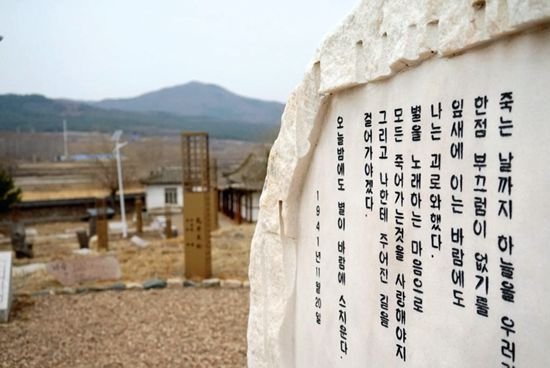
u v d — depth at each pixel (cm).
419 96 237
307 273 353
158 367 584
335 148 313
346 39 285
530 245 184
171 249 1363
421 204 239
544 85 177
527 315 185
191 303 833
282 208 366
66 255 1394
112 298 868
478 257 207
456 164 217
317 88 321
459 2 206
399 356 258
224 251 1275
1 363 593
